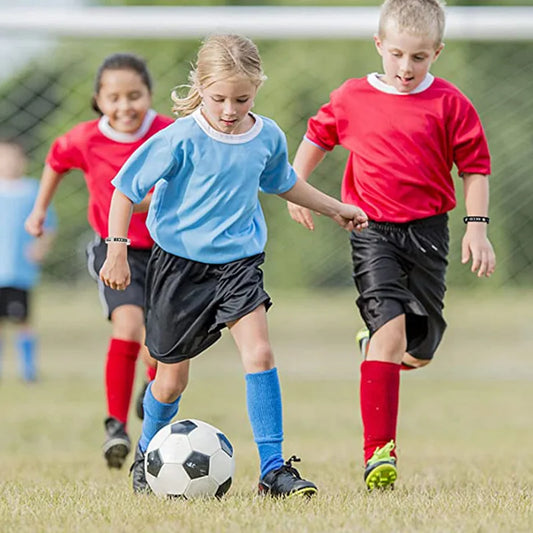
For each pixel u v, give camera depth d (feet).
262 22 94.63
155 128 62.13
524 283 144.05
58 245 169.48
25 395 110.42
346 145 51.65
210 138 43.65
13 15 96.89
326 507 38.99
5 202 121.49
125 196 43.98
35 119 140.67
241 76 41.29
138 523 35.45
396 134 50.03
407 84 48.98
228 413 94.63
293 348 159.43
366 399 47.37
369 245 49.93
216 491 43.96
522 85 136.46
